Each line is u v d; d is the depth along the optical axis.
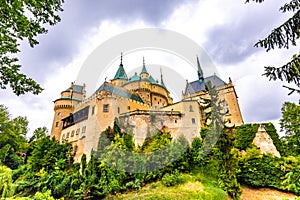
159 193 12.44
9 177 8.48
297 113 24.84
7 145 30.06
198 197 12.47
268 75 3.28
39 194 8.12
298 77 3.05
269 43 3.36
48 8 4.40
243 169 17.88
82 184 14.22
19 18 4.01
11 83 4.38
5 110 35.53
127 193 12.64
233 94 30.47
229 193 13.48
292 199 15.04
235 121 28.34
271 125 22.42
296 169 4.12
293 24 3.14
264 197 15.56
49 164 21.64
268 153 19.12
